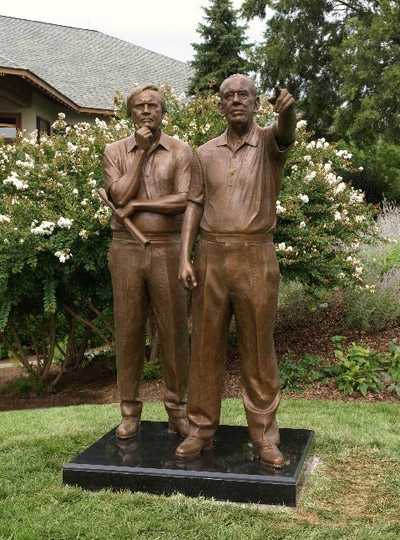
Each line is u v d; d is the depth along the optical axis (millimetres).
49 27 23984
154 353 8180
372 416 5820
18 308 8227
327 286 7668
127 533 3445
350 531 3443
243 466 3963
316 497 3906
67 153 7855
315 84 22969
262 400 4105
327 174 7680
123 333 4445
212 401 4195
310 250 7473
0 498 3992
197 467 3961
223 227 3949
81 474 4062
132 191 4234
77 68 21109
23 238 6980
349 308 8367
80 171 7758
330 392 6867
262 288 3961
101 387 8367
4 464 4586
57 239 7039
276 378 4160
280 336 8766
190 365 4215
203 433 4211
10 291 7539
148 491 3945
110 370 9125
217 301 4016
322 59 22922
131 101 4293
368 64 19375
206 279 4020
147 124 4242
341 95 21938
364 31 19594
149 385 7812
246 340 4055
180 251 4105
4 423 6047
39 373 8656
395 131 19719
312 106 23031
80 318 8328
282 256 7359
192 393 4207
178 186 4293
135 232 4207
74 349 9250
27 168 7715
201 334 4102
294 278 7695
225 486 3824
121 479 3992
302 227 7348
